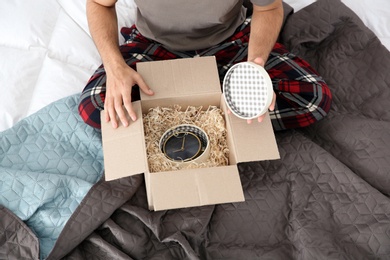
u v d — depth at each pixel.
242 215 1.41
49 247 1.34
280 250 1.34
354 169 1.52
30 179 1.40
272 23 1.47
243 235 1.38
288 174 1.49
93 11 1.51
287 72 1.55
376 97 1.67
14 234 1.31
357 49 1.78
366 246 1.33
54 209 1.39
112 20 1.52
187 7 1.46
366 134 1.56
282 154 1.53
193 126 1.36
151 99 1.32
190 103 1.38
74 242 1.31
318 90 1.53
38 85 1.66
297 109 1.54
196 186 1.18
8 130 1.53
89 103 1.48
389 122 1.59
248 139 1.25
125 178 1.44
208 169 1.20
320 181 1.46
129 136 1.24
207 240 1.37
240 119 1.29
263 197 1.44
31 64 1.68
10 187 1.39
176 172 1.19
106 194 1.39
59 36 1.76
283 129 1.58
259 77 1.22
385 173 1.48
